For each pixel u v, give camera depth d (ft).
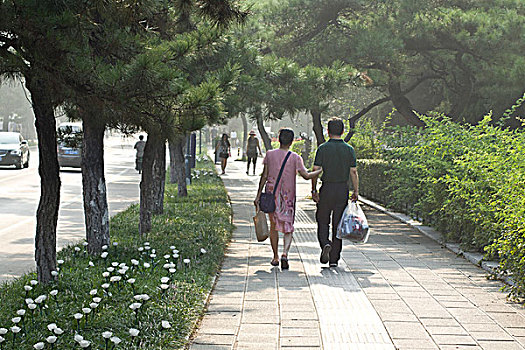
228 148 122.62
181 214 55.21
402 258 36.96
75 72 21.98
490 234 33.88
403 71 72.28
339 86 53.57
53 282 27.45
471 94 76.18
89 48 23.20
